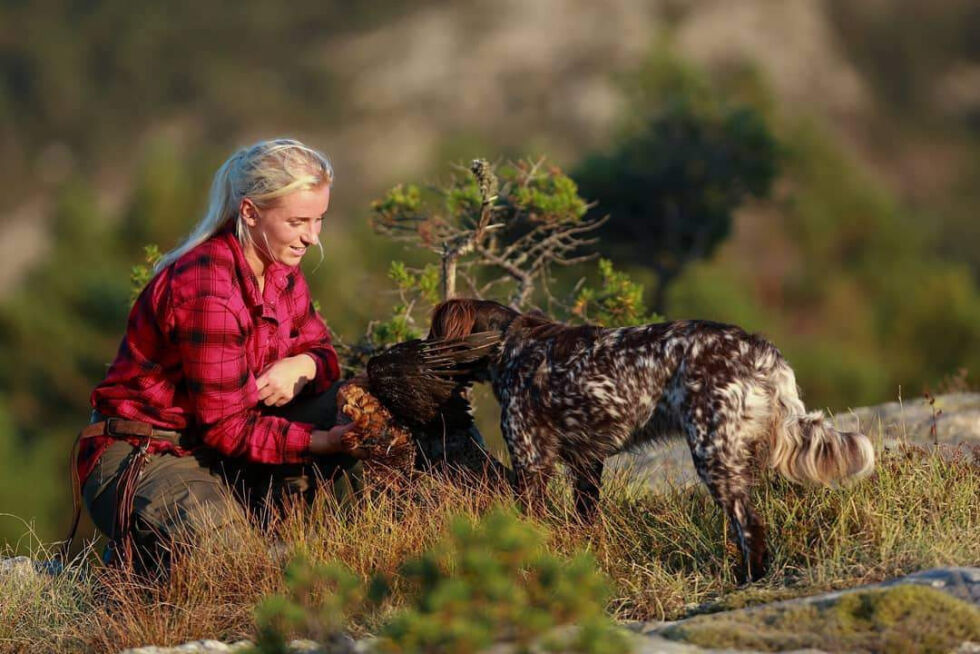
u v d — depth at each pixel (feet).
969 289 103.86
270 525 24.30
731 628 18.17
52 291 93.40
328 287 75.72
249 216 23.85
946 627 17.69
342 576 18.08
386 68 422.00
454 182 39.37
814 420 22.12
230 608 22.09
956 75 380.58
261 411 26.35
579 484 25.45
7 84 437.99
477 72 403.54
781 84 361.51
